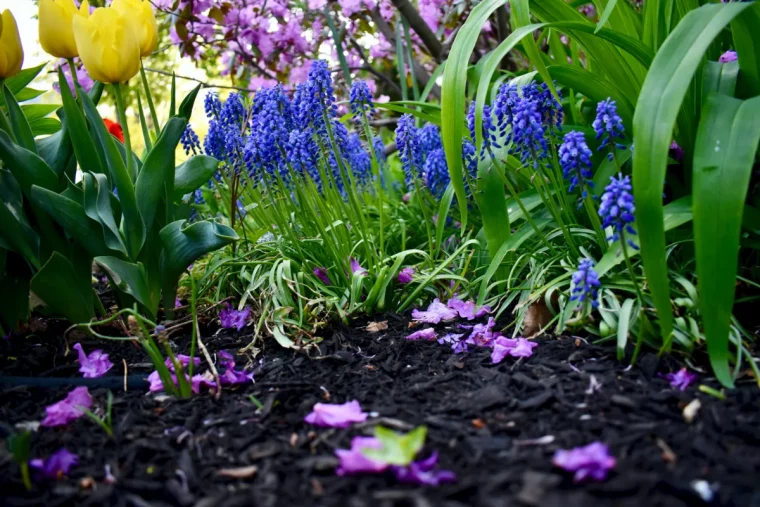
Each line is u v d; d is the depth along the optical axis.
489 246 0.82
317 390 0.67
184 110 0.81
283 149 0.85
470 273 0.89
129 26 0.75
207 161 0.84
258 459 0.57
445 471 0.54
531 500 0.50
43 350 0.77
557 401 0.62
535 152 0.75
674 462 0.54
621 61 0.78
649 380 0.64
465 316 0.80
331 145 0.86
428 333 0.76
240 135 0.92
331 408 0.61
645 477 0.52
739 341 0.63
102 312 0.82
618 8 0.80
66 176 0.79
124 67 0.76
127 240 0.79
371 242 0.92
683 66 0.62
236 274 0.92
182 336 0.81
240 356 0.75
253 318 0.82
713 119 0.64
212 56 1.42
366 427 0.59
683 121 0.78
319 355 0.74
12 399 0.68
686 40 0.63
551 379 0.65
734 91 0.74
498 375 0.67
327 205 0.97
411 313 0.84
